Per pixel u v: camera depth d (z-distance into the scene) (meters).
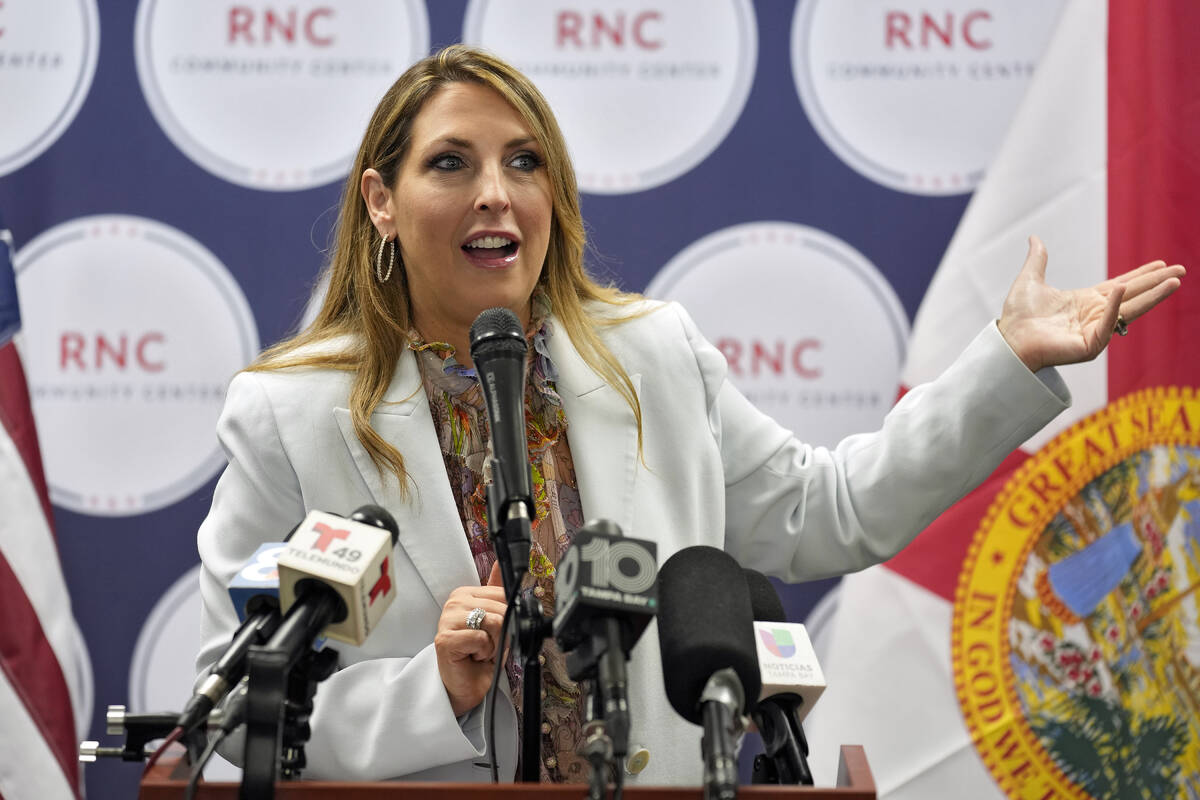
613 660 1.41
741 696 1.47
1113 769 3.23
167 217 3.80
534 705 1.63
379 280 2.40
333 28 3.80
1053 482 3.30
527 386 2.37
